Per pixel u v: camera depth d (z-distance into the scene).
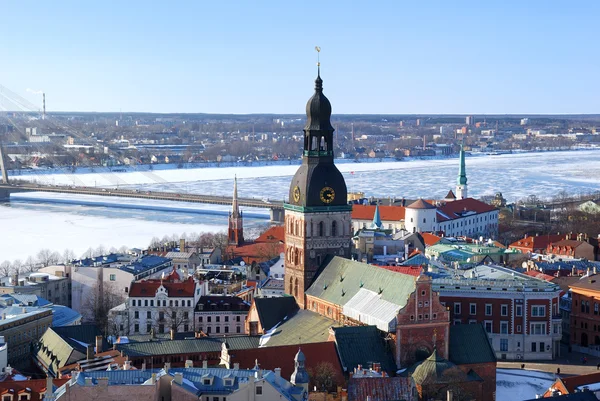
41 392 186.88
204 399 163.75
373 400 184.88
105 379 158.75
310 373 199.88
